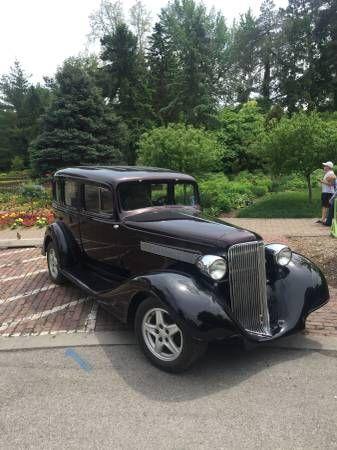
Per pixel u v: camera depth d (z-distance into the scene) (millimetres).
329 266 7020
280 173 14898
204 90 33938
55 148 24609
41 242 9984
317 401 3541
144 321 4168
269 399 3582
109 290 4781
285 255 4699
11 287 6742
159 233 4633
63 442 3080
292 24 43844
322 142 13680
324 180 11516
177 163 14789
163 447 3014
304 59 43812
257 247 4281
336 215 9703
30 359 4355
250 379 3912
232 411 3422
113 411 3445
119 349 4539
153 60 37469
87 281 5562
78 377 3986
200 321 3686
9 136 55094
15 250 9586
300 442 3049
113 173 5496
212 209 14258
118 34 33719
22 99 57094
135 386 3814
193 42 38875
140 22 41781
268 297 4547
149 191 5445
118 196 5168
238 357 4328
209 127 29328
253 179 22172
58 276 6590
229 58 50188
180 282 3938
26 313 5590
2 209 16359
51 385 3852
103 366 4184
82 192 5859
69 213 6281
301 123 13828
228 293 4207
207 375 3996
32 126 53719
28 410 3479
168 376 3982
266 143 14531
